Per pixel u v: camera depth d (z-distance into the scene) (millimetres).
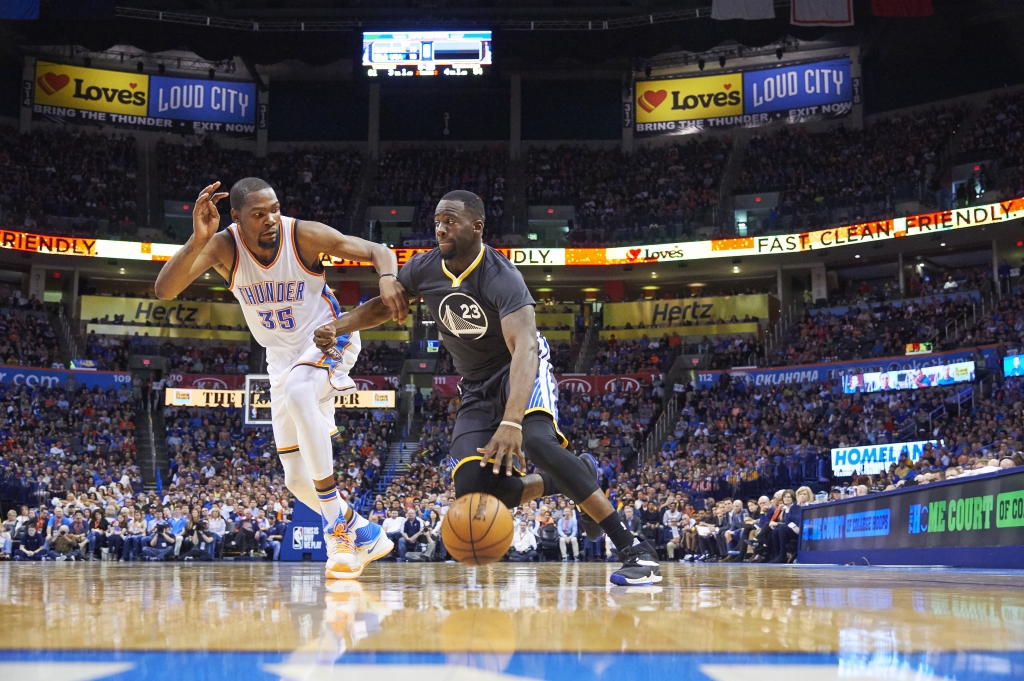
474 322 3799
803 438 23594
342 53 30391
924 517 8805
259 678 1191
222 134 34750
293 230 4672
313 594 3074
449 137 35438
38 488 20891
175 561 16875
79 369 27828
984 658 1402
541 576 5395
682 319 31844
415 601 2693
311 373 4746
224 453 25453
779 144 33094
